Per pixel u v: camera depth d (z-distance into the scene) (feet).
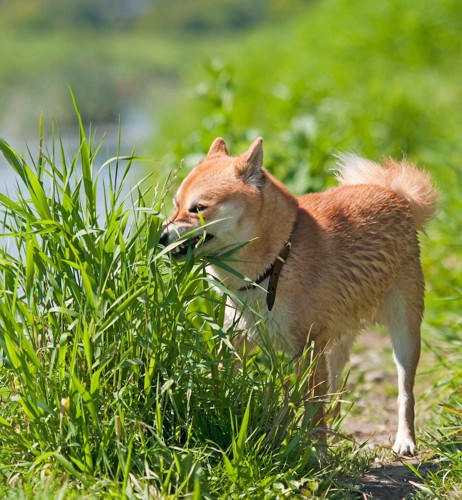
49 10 484.33
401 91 75.10
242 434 22.90
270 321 28.48
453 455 25.72
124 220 25.43
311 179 49.06
